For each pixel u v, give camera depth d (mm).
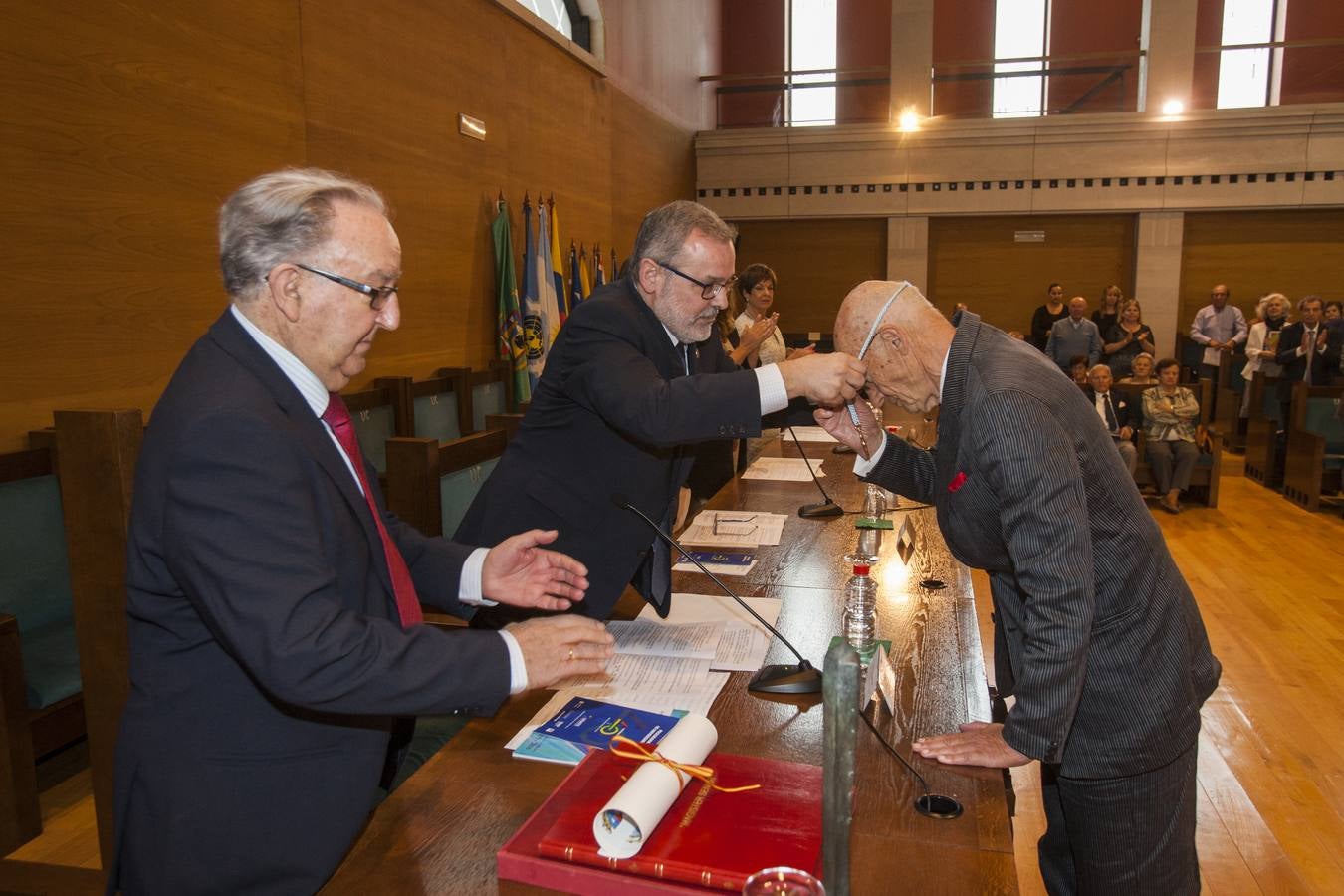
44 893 2176
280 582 1045
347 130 4602
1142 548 1438
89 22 3148
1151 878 1513
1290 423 7105
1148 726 1436
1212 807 2861
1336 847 2654
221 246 1164
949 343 1459
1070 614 1267
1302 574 5199
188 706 1146
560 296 6594
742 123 11461
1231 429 9109
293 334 1181
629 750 1284
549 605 1479
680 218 1770
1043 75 10336
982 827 1159
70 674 2400
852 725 880
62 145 3066
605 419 1708
